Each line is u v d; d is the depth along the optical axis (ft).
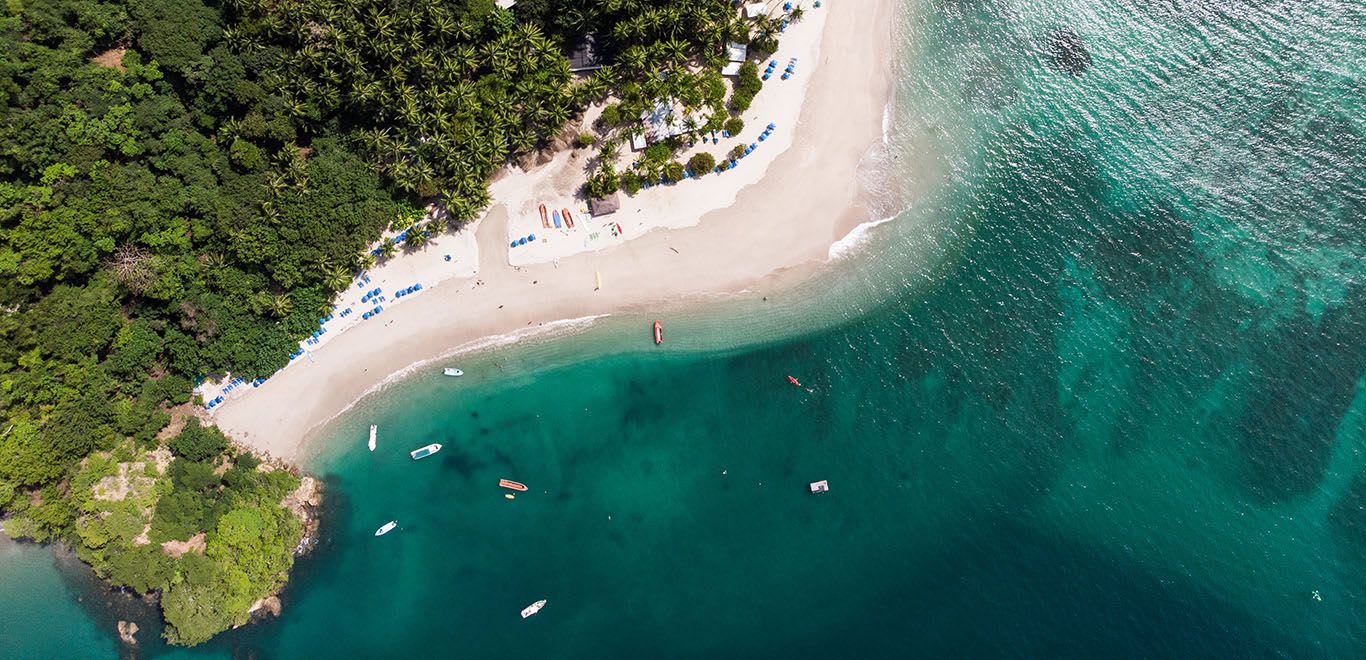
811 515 189.88
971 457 190.80
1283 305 190.60
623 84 183.52
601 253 190.19
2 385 158.30
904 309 192.65
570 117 184.24
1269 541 188.65
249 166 174.09
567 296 190.29
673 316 191.52
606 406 191.42
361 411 189.26
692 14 176.65
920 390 191.52
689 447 191.62
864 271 192.65
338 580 188.34
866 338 192.13
